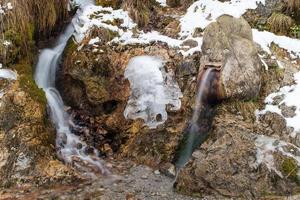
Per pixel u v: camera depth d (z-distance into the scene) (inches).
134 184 117.9
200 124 129.4
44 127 127.6
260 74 132.7
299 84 132.5
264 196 108.3
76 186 116.5
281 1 157.6
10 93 127.4
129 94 138.5
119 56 143.7
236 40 133.5
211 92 130.3
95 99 138.7
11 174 117.5
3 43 136.8
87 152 134.6
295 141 119.2
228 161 114.0
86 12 155.6
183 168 116.5
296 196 107.7
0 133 122.3
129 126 136.0
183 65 138.6
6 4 141.0
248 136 119.1
